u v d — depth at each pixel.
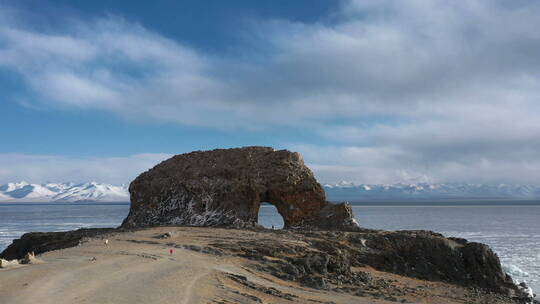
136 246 39.16
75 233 62.78
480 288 46.22
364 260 47.19
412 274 47.00
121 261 30.36
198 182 67.12
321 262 38.28
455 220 181.88
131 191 72.69
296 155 70.38
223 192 64.81
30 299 18.52
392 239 50.72
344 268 40.06
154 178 71.56
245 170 67.19
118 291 21.22
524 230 126.12
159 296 21.06
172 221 63.38
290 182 65.19
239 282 28.56
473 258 49.28
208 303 21.33
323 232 52.69
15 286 21.00
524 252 78.44
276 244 42.34
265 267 35.06
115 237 46.66
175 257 33.81
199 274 28.12
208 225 60.59
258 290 27.77
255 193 64.06
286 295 27.95
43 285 21.20
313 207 64.88
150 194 69.19
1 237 108.88
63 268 26.30
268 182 65.50
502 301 40.91
